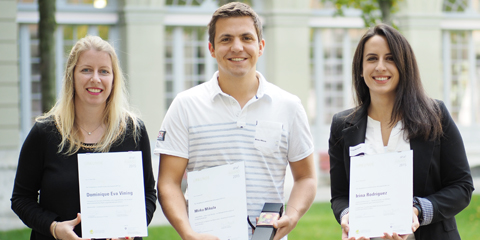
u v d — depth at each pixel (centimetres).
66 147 274
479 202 847
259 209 286
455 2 1238
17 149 952
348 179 291
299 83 1145
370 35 284
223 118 287
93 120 282
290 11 1129
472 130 1262
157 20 1065
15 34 958
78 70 273
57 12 1039
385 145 284
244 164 279
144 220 266
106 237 264
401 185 263
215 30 284
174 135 288
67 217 268
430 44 1192
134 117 287
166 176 289
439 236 275
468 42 1259
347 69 1211
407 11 1180
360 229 264
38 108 1048
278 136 287
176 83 1120
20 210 269
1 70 955
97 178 266
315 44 1196
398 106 278
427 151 272
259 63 1154
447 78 1252
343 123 295
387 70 278
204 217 275
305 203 291
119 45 1073
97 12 1063
